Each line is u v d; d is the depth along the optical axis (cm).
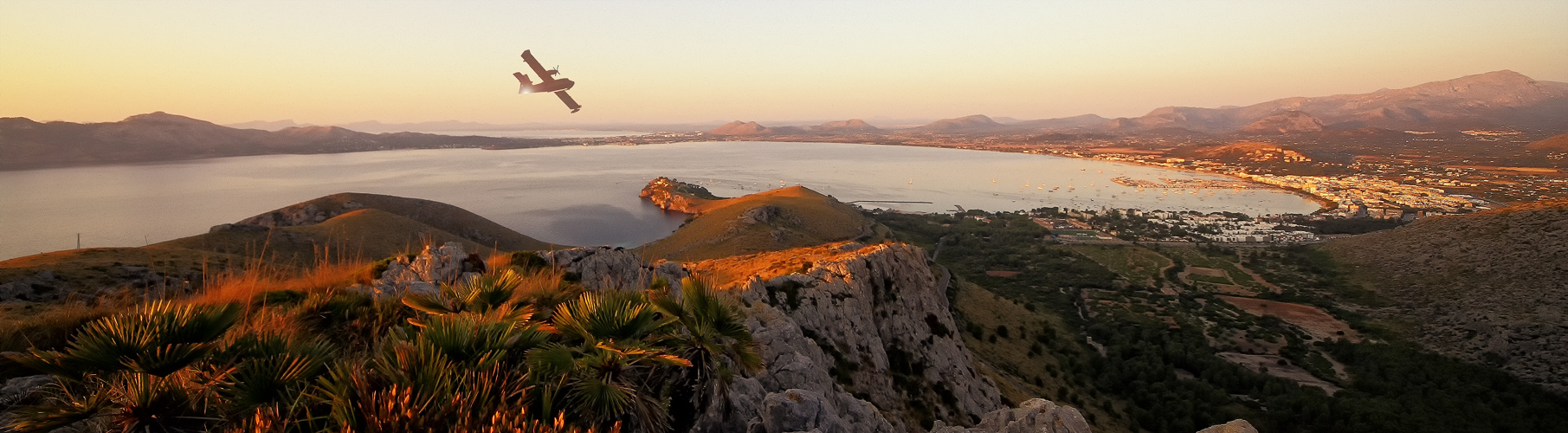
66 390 498
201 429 484
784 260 5184
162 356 493
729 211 13938
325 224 9250
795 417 762
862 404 999
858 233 13550
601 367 559
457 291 834
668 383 637
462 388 496
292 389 497
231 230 7544
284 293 1001
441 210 14375
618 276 2228
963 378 3506
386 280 1526
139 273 4225
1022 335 5919
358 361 583
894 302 4131
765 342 1327
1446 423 4384
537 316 824
